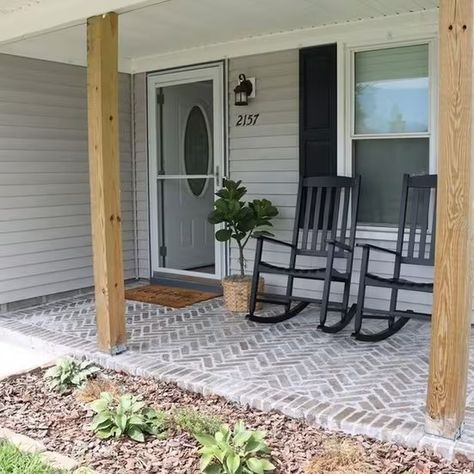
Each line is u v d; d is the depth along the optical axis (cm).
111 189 383
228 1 406
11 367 389
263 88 526
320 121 493
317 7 424
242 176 551
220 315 489
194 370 356
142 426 279
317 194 478
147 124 620
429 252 442
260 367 360
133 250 645
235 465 234
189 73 577
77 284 583
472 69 240
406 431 267
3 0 393
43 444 270
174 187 618
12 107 519
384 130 463
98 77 372
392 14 442
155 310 509
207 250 612
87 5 374
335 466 243
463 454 249
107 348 389
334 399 308
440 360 257
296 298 465
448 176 248
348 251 446
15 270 530
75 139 573
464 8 238
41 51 536
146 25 473
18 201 529
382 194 473
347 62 471
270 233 501
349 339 416
